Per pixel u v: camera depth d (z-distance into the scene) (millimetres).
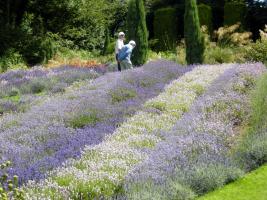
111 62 26391
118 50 20375
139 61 22875
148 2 39531
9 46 33219
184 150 9008
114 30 44219
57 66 25844
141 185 7391
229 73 14875
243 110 11500
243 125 11086
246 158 8539
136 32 22875
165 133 10547
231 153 8938
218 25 33844
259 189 7230
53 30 36969
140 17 22891
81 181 7605
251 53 20109
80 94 15086
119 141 10031
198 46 21828
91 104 13359
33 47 33906
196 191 7422
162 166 8164
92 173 7941
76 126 11938
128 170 8102
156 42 32312
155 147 9469
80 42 37281
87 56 34469
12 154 9617
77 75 20812
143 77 16484
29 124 12086
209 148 9008
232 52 22438
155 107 13000
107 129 11133
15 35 33906
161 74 17281
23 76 22625
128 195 7086
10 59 31375
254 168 8328
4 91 19250
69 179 7750
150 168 8172
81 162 8672
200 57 21812
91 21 38281
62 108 13242
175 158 8641
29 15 35531
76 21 37969
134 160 8695
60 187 7375
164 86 15438
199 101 12672
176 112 12289
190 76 16609
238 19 30297
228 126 10484
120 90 14797
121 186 7605
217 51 22531
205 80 15414
